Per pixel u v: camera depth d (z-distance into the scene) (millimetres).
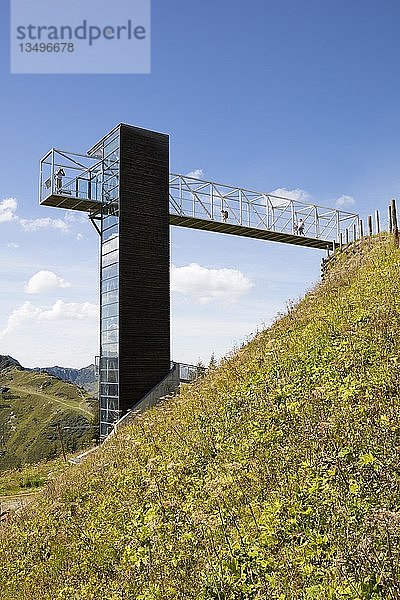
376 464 7145
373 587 5316
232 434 11484
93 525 11289
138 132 30703
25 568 11250
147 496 11055
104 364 29984
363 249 26078
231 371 16625
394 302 13469
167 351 30016
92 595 8422
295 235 39969
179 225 35906
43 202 30672
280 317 20375
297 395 11195
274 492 7969
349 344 12109
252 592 6211
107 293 30328
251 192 37594
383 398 8977
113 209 30219
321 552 6223
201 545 7859
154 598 7152
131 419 25500
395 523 5922
